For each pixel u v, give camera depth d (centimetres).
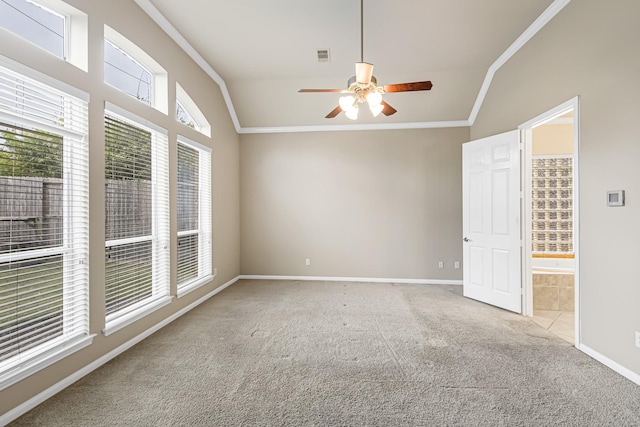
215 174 465
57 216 216
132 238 290
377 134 539
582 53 271
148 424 182
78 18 232
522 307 372
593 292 261
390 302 421
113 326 257
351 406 199
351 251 546
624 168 230
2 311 182
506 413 192
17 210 193
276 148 558
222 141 490
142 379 229
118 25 265
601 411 193
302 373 239
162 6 306
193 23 334
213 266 455
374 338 304
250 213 563
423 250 532
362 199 543
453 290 482
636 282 222
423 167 531
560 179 495
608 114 244
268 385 222
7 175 188
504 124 408
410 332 319
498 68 421
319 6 304
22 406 188
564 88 294
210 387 220
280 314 373
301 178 555
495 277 400
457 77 455
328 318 359
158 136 327
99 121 243
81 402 201
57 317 212
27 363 190
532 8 308
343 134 546
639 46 218
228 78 475
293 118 537
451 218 525
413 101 495
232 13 316
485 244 412
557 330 324
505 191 384
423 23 333
